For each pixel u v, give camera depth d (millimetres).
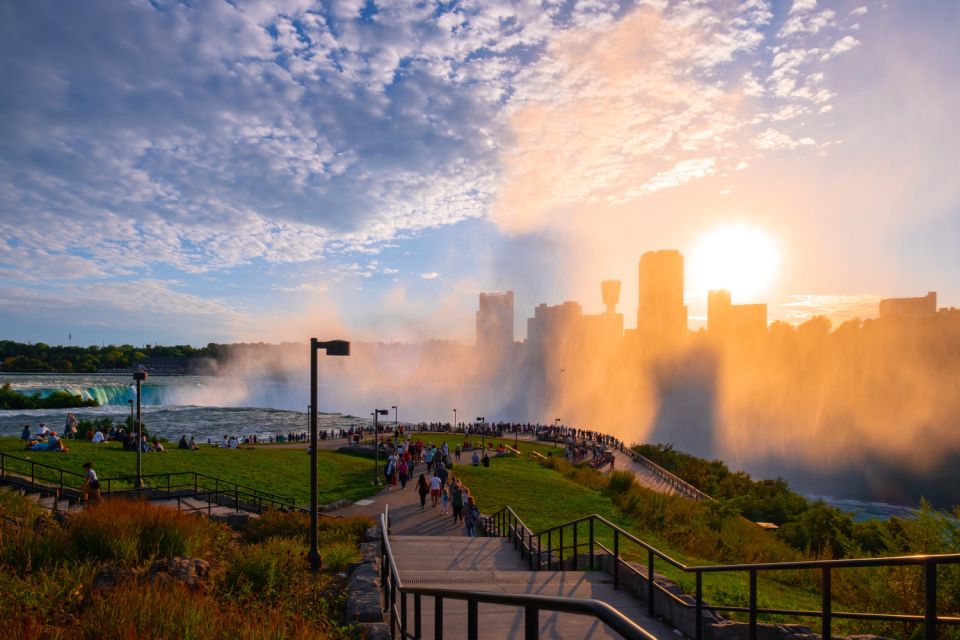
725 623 6914
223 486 27688
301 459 39875
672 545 17469
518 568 13086
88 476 17609
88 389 147625
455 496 22391
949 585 8594
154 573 7551
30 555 8234
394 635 6855
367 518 18047
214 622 6055
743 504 35312
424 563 13336
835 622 8266
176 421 115438
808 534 20562
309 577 9703
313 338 11594
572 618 7867
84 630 5473
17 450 29000
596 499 28953
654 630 7625
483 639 7191
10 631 5312
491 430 81125
